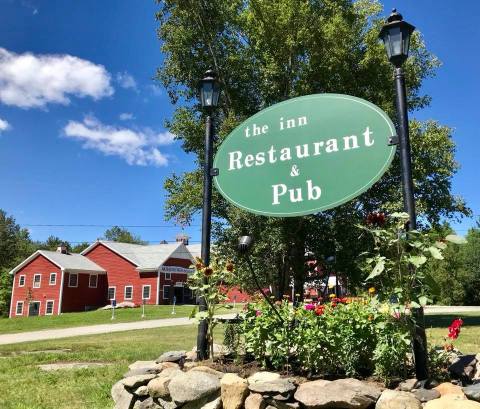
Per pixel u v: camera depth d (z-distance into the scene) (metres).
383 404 2.83
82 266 41.09
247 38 19.20
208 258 4.55
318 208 4.04
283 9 16.80
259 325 3.97
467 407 2.61
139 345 11.40
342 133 4.08
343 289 15.45
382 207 15.76
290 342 3.77
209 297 4.38
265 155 4.43
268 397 3.28
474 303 39.78
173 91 19.83
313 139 4.22
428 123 18.31
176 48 19.06
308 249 16.14
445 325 14.53
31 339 15.61
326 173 4.08
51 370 7.59
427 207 17.94
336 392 3.03
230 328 4.43
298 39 17.09
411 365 3.60
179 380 3.70
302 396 3.12
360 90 18.20
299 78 18.05
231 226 15.87
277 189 4.28
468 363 3.38
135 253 42.69
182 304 41.66
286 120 4.41
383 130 3.88
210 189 4.74
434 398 2.86
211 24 18.66
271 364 3.95
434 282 3.25
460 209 19.08
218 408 3.49
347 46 17.97
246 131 4.61
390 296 3.28
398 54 3.83
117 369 7.23
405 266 3.32
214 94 5.04
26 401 5.26
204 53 18.97
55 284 39.84
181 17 18.80
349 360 3.46
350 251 14.59
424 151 17.81
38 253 41.31
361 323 3.49
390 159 3.78
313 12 17.06
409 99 20.67
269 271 15.59
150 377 4.04
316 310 3.68
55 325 23.23
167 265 41.03
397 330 3.29
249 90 19.14
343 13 18.11
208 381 3.63
